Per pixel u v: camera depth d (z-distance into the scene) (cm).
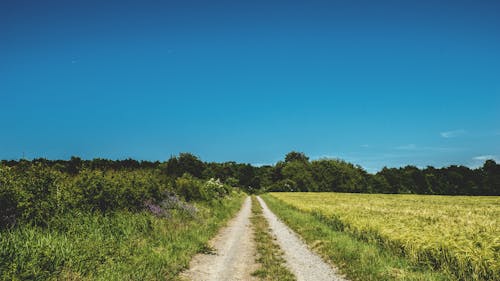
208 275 983
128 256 1001
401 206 3388
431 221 1755
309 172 13675
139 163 5200
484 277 936
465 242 1079
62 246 873
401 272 972
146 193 1844
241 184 14875
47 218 1071
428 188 12325
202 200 2980
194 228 1709
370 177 13812
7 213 994
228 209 3391
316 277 987
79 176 1454
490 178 11238
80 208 1297
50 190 1162
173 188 2616
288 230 2039
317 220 2416
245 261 1179
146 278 860
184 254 1164
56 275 758
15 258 748
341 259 1175
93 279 779
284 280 951
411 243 1198
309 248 1441
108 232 1173
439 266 1077
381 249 1340
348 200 4816
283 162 15450
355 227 1716
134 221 1366
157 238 1295
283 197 6259
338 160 14200
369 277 952
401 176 13000
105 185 1504
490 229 1368
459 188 11844
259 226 2230
